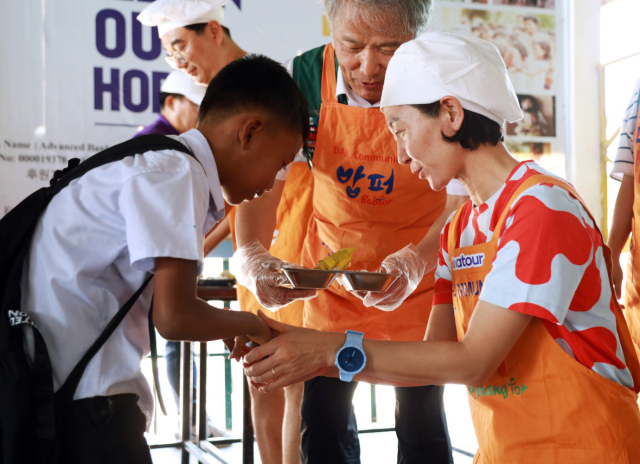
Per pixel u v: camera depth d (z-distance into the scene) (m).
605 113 4.50
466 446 3.65
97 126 3.80
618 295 2.43
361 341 1.33
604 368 1.27
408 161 1.46
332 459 1.97
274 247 2.76
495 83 1.34
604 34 4.48
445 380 1.28
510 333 1.24
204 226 1.36
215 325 1.23
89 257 1.20
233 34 3.89
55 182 1.29
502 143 1.41
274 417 2.56
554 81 4.43
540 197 1.25
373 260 2.14
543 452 1.27
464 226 1.47
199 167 1.25
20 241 1.20
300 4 3.97
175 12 3.75
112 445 1.17
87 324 1.20
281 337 1.34
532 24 4.38
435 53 1.35
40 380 1.11
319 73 2.11
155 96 3.86
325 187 2.13
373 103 2.05
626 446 1.25
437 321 1.58
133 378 1.26
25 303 1.19
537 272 1.21
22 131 3.71
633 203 2.36
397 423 2.01
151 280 1.31
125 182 1.18
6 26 3.69
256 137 1.36
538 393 1.27
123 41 3.81
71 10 3.76
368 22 1.77
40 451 1.10
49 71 3.74
